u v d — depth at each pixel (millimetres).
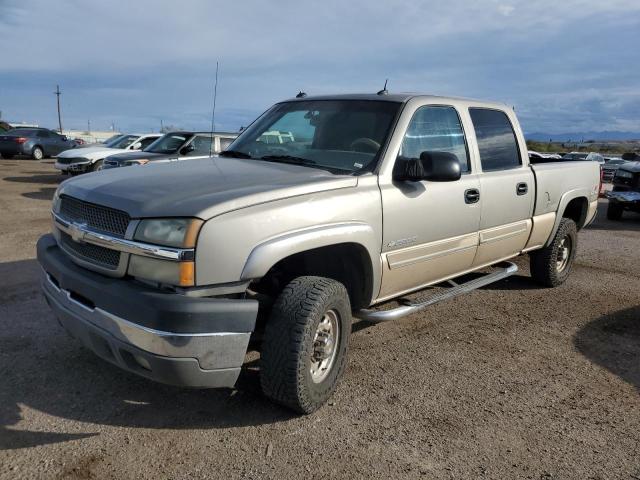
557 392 3795
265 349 3104
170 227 2730
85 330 2986
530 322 5176
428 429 3248
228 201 2867
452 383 3855
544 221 5570
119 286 2822
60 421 3145
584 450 3104
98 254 3029
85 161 15703
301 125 4301
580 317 5371
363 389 3699
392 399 3584
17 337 4234
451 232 4293
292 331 3057
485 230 4715
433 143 4211
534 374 4066
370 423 3279
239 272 2830
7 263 6391
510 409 3531
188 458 2865
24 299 5102
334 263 3746
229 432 3117
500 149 5031
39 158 27406
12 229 8617
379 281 3734
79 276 3004
